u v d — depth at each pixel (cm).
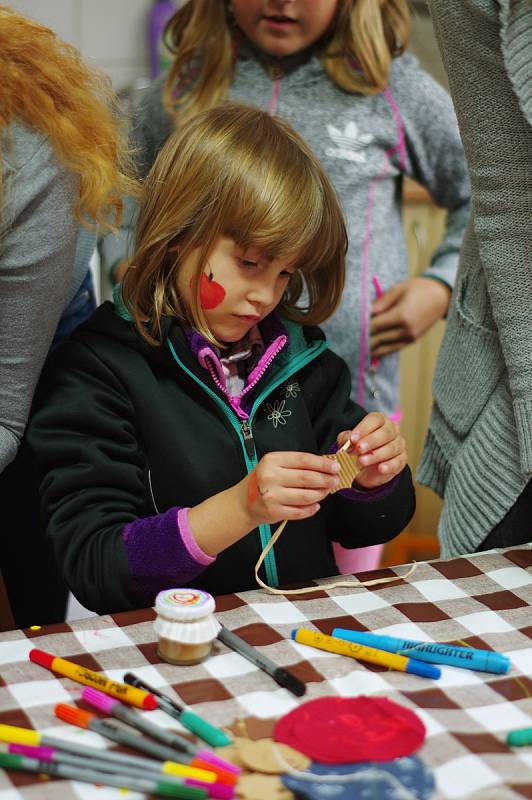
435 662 79
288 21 143
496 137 98
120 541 95
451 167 161
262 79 152
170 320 104
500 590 93
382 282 156
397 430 100
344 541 115
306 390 115
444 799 62
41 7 247
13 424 98
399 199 162
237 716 71
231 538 92
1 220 88
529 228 99
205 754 66
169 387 107
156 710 72
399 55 156
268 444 110
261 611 88
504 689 76
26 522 128
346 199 150
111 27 252
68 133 91
